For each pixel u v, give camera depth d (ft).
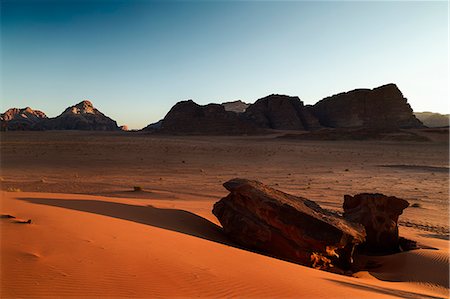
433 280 30.96
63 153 170.09
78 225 25.17
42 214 27.43
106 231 24.68
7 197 36.35
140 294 14.92
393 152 218.18
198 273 18.72
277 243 34.32
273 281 19.61
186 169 125.70
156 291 15.47
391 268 36.04
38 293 13.70
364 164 155.53
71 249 19.17
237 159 169.99
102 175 104.27
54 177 95.04
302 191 82.53
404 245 43.62
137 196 67.87
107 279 15.92
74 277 15.57
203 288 16.75
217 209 41.60
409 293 24.23
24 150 177.17
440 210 65.82
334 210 60.49
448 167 141.90
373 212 44.52
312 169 134.51
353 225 37.52
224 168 132.26
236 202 39.40
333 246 33.27
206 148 227.61
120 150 197.47
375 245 43.24
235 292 16.90
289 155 193.98
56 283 14.75
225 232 39.40
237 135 413.18
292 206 35.06
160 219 37.88
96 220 28.32
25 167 115.44
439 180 108.06
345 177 111.75
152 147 223.51
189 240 27.27
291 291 18.39
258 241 35.63
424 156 196.24
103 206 38.40
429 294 25.73
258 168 134.82
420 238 46.06
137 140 303.27
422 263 34.71
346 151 220.84
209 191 80.59
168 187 84.48
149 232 27.35
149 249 21.74
